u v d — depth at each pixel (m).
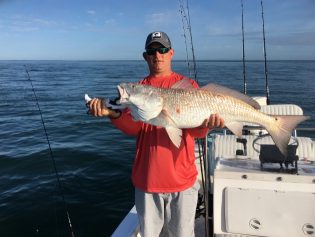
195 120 2.84
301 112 4.68
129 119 2.88
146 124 2.92
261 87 30.69
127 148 10.66
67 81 41.59
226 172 3.12
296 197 2.95
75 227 5.87
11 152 10.23
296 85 33.16
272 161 3.12
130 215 3.72
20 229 5.80
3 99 24.62
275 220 2.99
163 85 3.05
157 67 3.05
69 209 6.45
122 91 2.76
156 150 2.86
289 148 3.12
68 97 25.69
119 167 8.78
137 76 51.38
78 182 7.74
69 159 9.48
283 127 3.02
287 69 72.50
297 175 2.98
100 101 2.76
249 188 3.07
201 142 3.81
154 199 2.96
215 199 3.16
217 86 2.94
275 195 3.00
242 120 2.97
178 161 2.88
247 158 3.50
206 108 2.86
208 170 4.07
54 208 6.50
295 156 3.09
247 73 54.34
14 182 7.81
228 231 3.10
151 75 3.14
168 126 2.79
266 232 3.00
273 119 3.03
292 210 2.96
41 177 8.10
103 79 45.19
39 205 6.61
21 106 21.17
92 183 7.70
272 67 86.25
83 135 12.84
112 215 6.25
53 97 25.77
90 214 6.28
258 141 4.18
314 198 2.92
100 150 10.41
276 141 3.01
